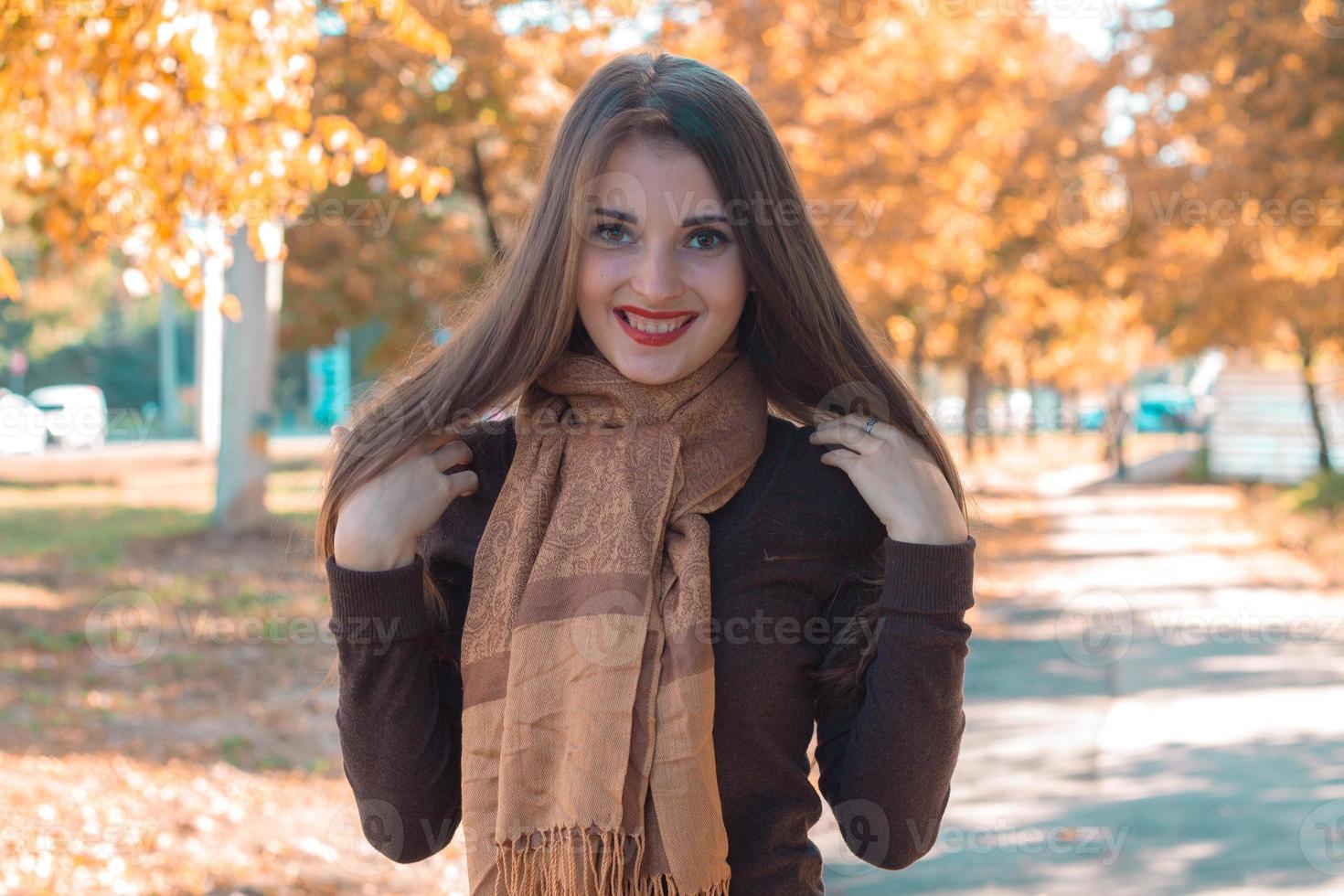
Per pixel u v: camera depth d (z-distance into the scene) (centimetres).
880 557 197
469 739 184
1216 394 3328
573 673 179
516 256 192
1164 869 531
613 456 187
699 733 177
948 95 1501
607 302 188
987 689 915
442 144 1346
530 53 1262
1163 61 1625
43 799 583
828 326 195
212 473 2859
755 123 190
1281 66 1494
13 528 1814
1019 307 2828
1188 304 2223
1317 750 724
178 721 786
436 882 522
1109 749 736
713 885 177
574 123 189
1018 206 2003
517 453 194
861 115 1382
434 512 188
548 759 180
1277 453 3281
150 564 1466
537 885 179
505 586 185
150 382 6216
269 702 846
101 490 2530
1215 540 1981
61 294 3070
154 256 542
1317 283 1912
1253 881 512
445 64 1245
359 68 1228
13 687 852
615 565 181
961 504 198
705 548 184
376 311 1722
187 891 487
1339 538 1812
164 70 520
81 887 475
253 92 529
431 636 189
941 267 1814
